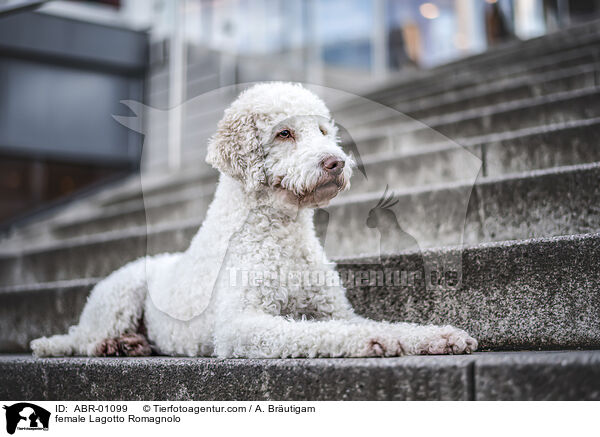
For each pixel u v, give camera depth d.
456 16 9.16
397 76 7.33
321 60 8.65
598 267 2.30
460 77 6.31
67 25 8.15
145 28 8.41
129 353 2.82
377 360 1.90
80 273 4.55
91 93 8.31
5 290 3.90
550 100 4.22
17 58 7.97
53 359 2.71
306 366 1.98
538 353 1.96
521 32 8.42
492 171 3.65
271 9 8.54
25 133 7.96
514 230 3.02
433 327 2.19
